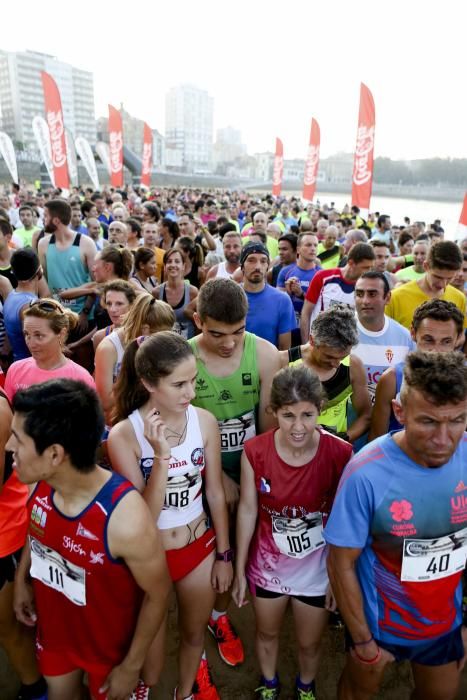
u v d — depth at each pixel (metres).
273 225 9.26
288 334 4.07
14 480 2.05
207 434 2.07
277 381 1.87
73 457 1.46
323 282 4.45
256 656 2.60
